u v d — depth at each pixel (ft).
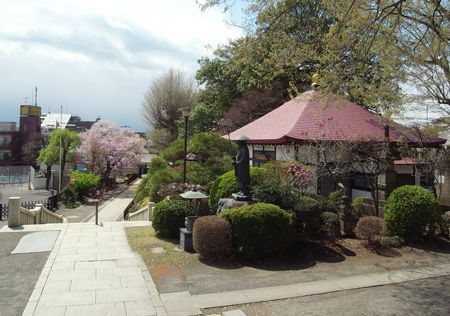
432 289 21.88
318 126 47.91
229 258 27.91
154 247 31.04
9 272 23.90
